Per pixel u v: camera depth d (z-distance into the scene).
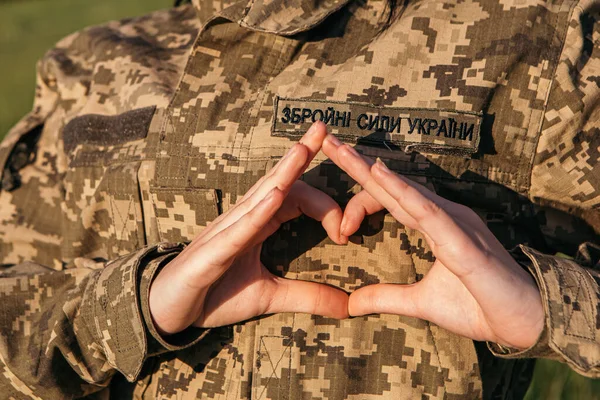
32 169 1.67
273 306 1.24
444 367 1.25
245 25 1.35
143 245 1.41
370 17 1.38
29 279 1.41
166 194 1.34
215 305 1.22
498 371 1.40
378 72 1.30
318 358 1.27
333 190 1.28
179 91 1.39
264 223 1.06
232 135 1.32
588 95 1.23
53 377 1.28
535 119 1.25
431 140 1.26
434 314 1.17
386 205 1.12
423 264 1.26
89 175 1.48
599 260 1.24
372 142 1.27
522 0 1.29
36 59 6.24
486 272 1.04
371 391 1.27
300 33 1.36
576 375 2.06
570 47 1.25
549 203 1.29
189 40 1.61
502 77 1.25
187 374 1.32
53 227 1.64
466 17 1.31
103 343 1.21
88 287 1.25
